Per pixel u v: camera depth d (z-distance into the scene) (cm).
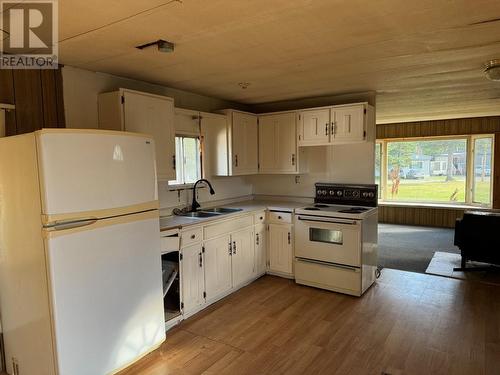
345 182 423
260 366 238
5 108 239
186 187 376
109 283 219
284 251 409
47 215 190
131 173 232
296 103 459
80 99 287
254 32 216
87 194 206
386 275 424
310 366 237
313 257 380
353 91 406
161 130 314
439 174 777
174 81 342
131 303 234
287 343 268
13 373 228
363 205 407
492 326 290
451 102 497
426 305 334
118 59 264
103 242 215
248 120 432
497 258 418
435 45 247
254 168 445
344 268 361
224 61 277
